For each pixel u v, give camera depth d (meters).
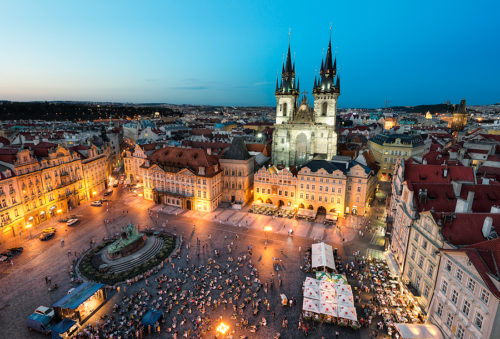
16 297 61.44
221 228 95.56
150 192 121.19
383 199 121.81
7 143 151.38
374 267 72.38
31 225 93.12
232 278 68.62
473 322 41.44
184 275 69.81
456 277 45.69
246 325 54.50
